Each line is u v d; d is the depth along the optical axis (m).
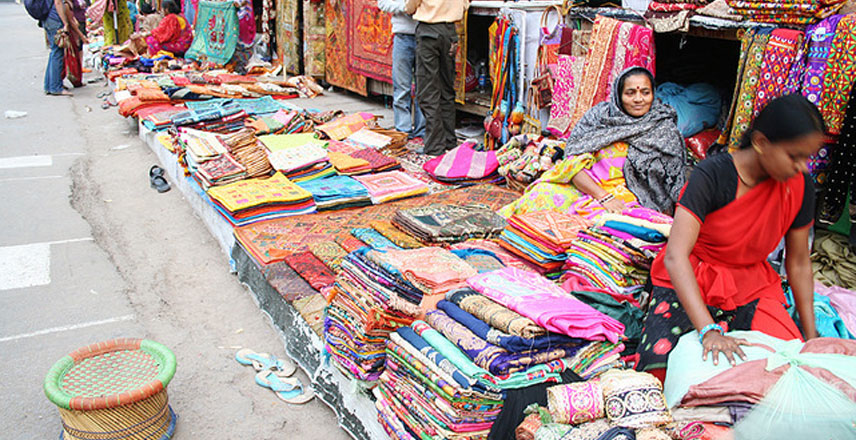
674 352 2.38
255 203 4.71
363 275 2.95
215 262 4.86
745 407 2.07
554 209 4.23
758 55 3.86
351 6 9.11
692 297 2.38
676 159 4.10
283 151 5.82
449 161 5.82
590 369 2.52
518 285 2.79
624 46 4.71
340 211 5.07
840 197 3.59
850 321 3.00
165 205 6.00
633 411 2.19
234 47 10.83
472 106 7.29
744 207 2.42
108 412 2.70
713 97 5.00
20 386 3.32
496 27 6.04
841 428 1.94
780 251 3.75
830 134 3.54
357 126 7.14
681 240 2.43
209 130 7.07
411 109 7.68
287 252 4.21
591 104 5.01
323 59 10.38
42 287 4.38
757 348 2.24
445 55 6.40
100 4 16.48
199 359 3.62
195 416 3.16
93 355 3.03
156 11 14.26
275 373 3.48
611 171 4.18
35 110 9.79
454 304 2.68
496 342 2.37
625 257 2.97
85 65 13.91
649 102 4.11
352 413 3.01
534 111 5.91
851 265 3.65
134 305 4.19
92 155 7.55
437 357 2.43
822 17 3.59
